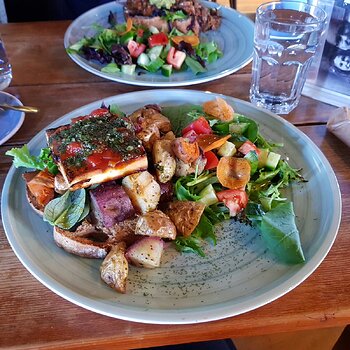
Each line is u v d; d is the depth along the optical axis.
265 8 0.45
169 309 0.26
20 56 0.54
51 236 0.30
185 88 0.48
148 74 0.50
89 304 0.25
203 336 0.26
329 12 0.41
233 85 0.49
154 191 0.31
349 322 0.27
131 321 0.26
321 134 0.41
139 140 0.33
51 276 0.27
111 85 0.49
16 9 0.87
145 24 0.57
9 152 0.34
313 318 0.26
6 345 0.25
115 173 0.31
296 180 0.35
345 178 0.36
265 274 0.28
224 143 0.35
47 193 0.32
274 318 0.26
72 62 0.53
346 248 0.30
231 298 0.26
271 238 0.29
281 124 0.40
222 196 0.32
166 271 0.28
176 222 0.31
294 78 0.44
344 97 0.45
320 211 0.32
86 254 0.29
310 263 0.28
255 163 0.34
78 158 0.31
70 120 0.40
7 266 0.29
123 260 0.27
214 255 0.30
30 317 0.26
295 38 0.42
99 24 0.60
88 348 0.25
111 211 0.30
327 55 0.44
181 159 0.33
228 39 0.57
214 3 0.64
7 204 0.32
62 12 0.89
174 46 0.53
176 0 0.58
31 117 0.44
